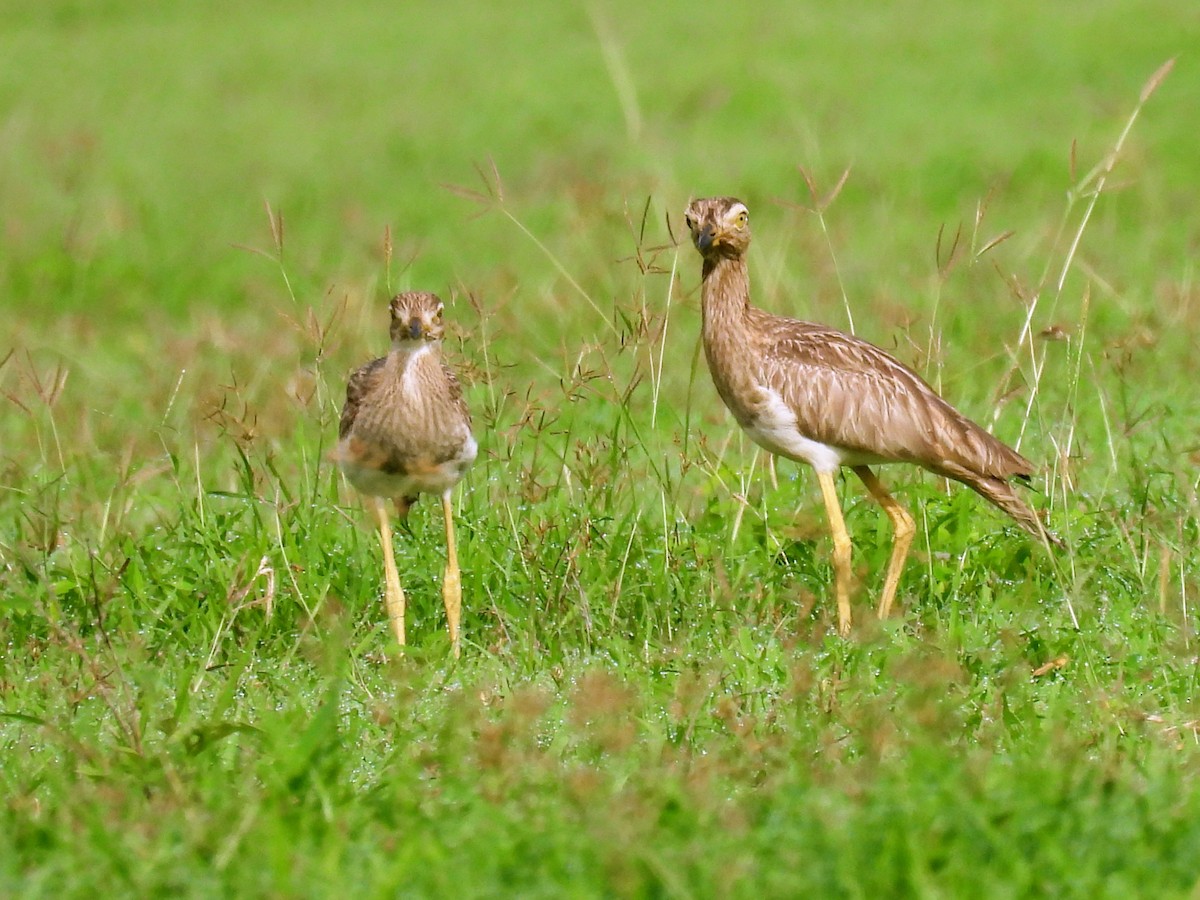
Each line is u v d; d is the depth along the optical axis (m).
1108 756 7.70
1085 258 19.06
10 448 14.65
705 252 11.63
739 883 6.33
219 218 26.81
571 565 10.70
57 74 40.28
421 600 11.34
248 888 6.47
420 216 26.08
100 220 25.61
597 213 17.09
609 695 7.89
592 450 12.00
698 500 12.49
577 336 15.48
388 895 6.34
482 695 9.06
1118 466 12.77
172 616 10.80
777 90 32.75
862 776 7.25
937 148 27.72
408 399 10.65
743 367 11.52
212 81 38.69
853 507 11.84
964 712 8.68
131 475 12.08
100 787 7.62
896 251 20.89
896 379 11.29
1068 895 6.30
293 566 11.01
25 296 21.83
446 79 36.75
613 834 6.55
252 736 8.35
